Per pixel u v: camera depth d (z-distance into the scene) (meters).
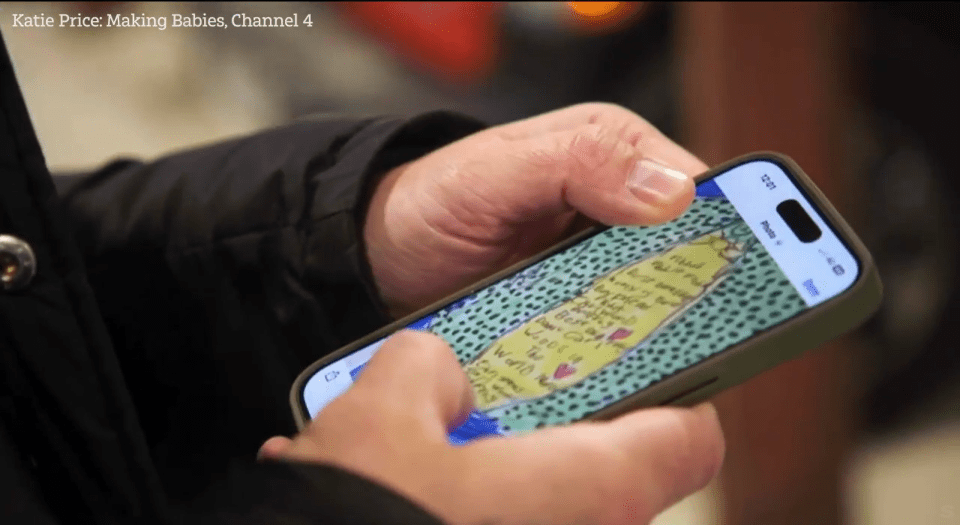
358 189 0.57
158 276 0.63
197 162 0.66
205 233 0.61
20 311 0.43
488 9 1.08
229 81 1.21
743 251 0.45
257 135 0.66
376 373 0.37
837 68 0.78
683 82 0.89
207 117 1.20
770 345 0.40
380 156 0.59
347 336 0.59
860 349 1.01
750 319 0.41
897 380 1.02
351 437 0.34
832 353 0.81
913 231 0.97
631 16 1.03
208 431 0.66
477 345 0.46
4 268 0.43
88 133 1.19
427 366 0.37
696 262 0.45
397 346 0.38
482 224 0.58
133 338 0.65
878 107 0.96
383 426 0.35
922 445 1.02
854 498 0.94
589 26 1.04
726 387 0.40
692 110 0.83
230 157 0.64
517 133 0.61
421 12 1.11
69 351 0.44
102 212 0.65
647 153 0.57
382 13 1.13
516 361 0.44
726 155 0.78
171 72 1.23
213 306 0.62
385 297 0.64
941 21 0.94
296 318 0.60
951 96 0.95
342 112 1.16
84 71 1.24
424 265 0.61
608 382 0.41
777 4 0.73
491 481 0.34
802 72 0.75
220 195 0.61
